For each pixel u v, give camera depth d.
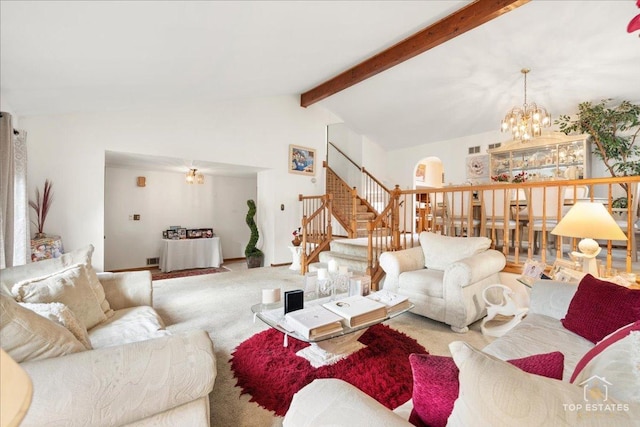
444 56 4.14
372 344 2.22
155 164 5.43
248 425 1.44
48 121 3.68
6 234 2.41
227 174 6.79
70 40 2.06
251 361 1.98
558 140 4.81
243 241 7.55
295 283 4.20
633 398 0.56
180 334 1.10
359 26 3.21
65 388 0.84
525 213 3.85
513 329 1.72
